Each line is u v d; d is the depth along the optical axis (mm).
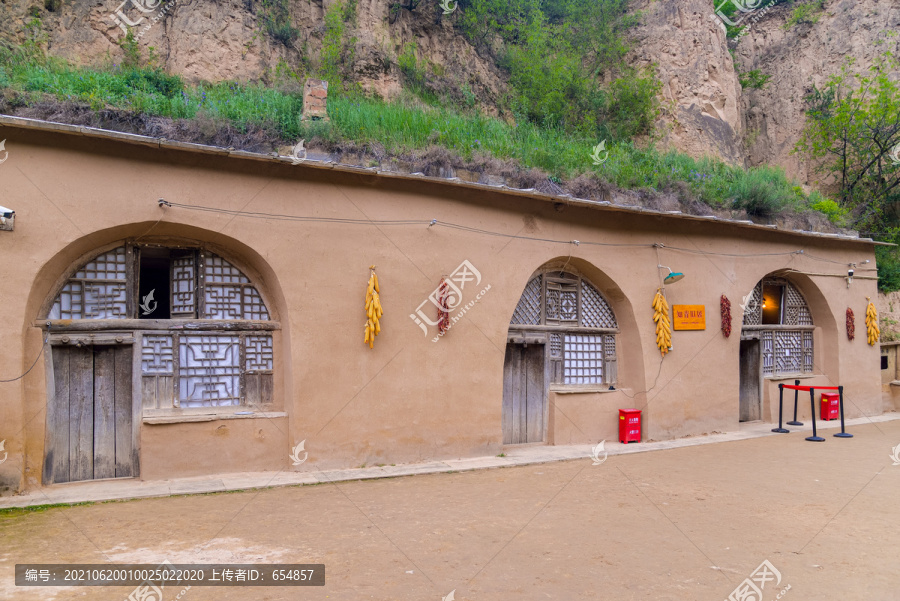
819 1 20531
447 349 8641
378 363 8109
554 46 17359
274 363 7941
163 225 7043
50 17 11359
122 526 5562
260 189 7496
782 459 9211
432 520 5957
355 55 13648
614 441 10539
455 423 8680
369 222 8109
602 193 10328
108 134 6410
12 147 6324
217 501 6477
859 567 4887
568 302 10445
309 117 8734
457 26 16125
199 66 12164
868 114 17547
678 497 6977
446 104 14742
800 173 19500
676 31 18000
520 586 4398
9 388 6281
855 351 14219
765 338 13195
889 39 18906
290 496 6738
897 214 18172
